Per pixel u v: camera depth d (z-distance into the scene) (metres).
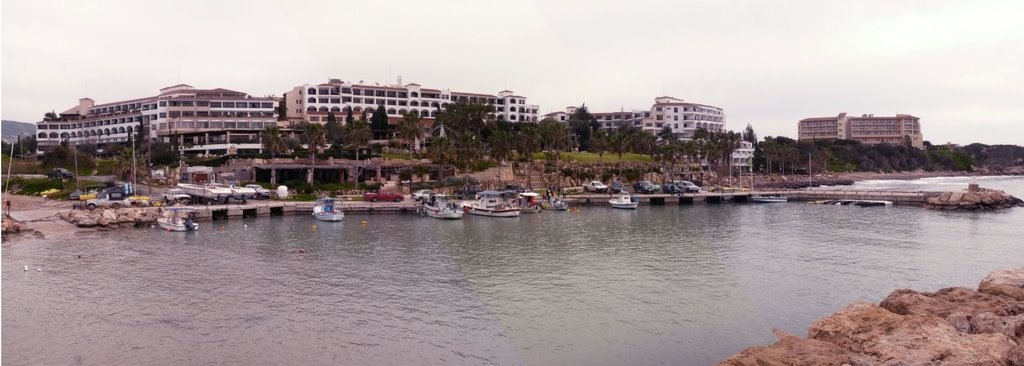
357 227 90.31
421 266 54.56
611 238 79.06
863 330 30.64
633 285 51.00
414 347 33.91
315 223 95.62
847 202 133.00
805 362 27.36
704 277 54.94
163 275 55.25
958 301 36.53
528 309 38.78
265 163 130.50
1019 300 36.62
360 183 133.25
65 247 70.69
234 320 41.88
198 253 66.94
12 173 126.38
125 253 66.88
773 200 141.00
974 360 25.62
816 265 61.22
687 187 151.00
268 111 172.50
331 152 138.38
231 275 55.03
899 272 58.38
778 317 43.47
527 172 152.25
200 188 110.38
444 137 141.38
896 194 134.88
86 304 45.75
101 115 176.12
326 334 38.78
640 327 39.53
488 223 96.75
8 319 42.12
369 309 42.75
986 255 67.44
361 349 35.91
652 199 135.75
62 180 118.94
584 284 50.41
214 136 158.62
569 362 32.03
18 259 62.88
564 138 147.88
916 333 28.81
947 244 74.88
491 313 36.59
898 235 82.94
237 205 105.25
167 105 165.88
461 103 166.75
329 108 178.38
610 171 163.75
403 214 109.50
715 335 39.22
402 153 151.38
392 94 190.62
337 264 59.28
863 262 62.97
